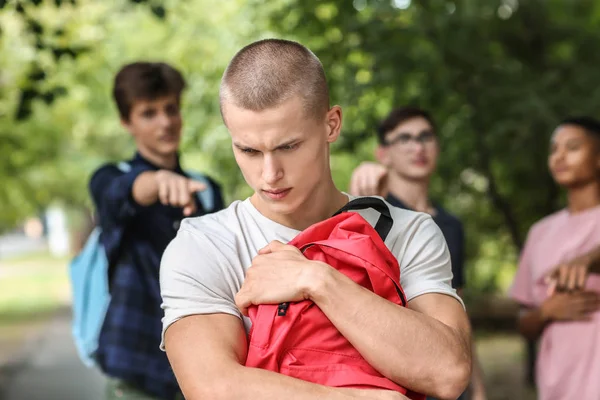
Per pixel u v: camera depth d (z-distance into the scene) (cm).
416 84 1058
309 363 240
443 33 1036
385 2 1011
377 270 245
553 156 518
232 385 234
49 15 908
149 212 422
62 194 3459
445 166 1136
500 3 1098
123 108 450
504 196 1270
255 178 249
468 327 260
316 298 239
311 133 247
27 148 1881
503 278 1741
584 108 1044
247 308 248
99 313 444
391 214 276
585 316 480
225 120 248
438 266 271
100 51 1430
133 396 421
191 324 249
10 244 8675
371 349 236
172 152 454
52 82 855
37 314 2412
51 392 1255
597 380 473
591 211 507
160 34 1400
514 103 1031
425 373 237
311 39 1044
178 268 258
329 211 272
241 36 1155
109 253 422
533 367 1135
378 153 533
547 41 1207
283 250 250
